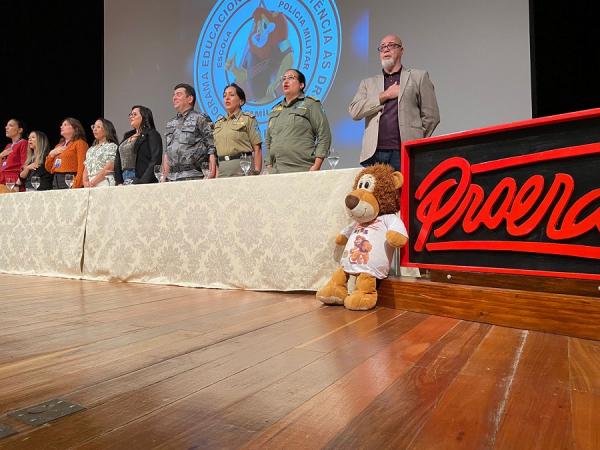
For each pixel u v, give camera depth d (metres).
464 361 1.06
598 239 1.30
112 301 1.92
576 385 0.90
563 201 1.36
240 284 2.21
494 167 1.50
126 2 5.31
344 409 0.79
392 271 1.88
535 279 1.46
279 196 2.13
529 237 1.43
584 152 1.32
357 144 4.08
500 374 0.97
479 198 1.54
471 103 3.60
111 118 5.45
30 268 2.97
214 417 0.76
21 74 5.85
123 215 2.60
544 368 1.00
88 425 0.74
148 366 1.04
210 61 4.79
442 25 3.69
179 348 1.18
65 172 3.82
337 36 4.13
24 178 4.23
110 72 5.43
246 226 2.21
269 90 4.45
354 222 1.89
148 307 1.77
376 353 1.12
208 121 3.04
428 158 1.71
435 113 2.63
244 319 1.54
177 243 2.41
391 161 2.64
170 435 0.70
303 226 2.06
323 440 0.68
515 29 3.45
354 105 2.75
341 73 4.12
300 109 2.77
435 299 1.58
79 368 1.02
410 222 1.75
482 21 3.55
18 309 1.74
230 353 1.14
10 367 1.03
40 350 1.17
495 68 3.52
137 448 0.66
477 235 1.56
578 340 1.24
